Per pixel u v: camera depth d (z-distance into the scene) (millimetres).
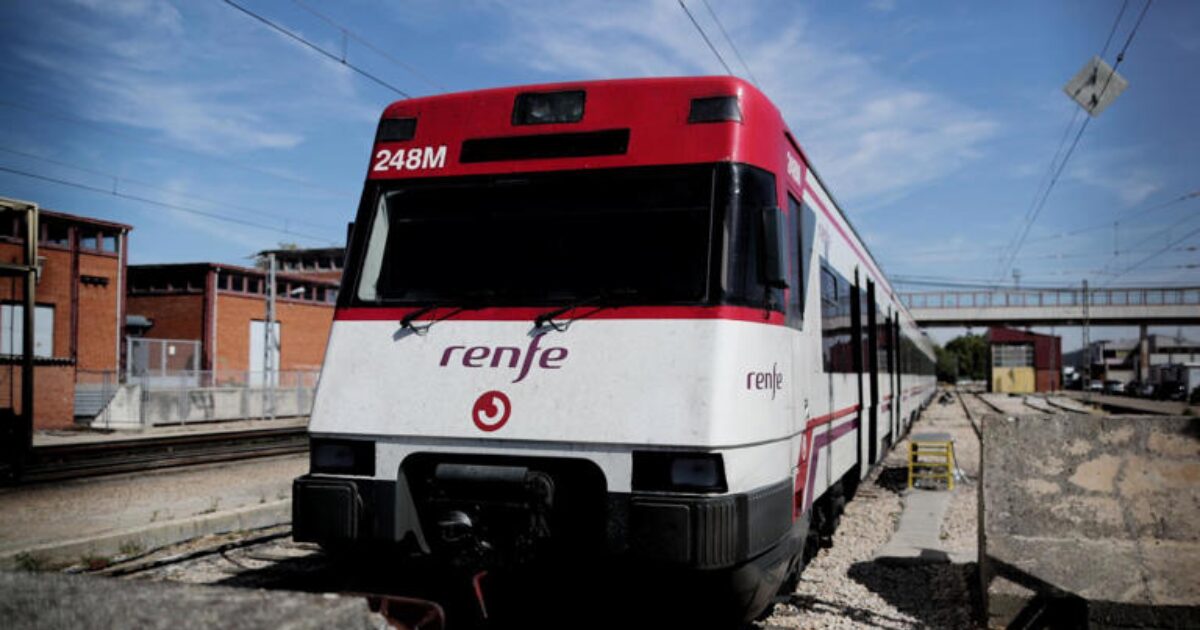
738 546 4906
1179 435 6543
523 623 6160
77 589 3199
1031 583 5945
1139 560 5891
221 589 3236
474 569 5367
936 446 14844
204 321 39250
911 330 23781
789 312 6031
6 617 3260
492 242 5719
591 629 6043
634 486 5027
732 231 5312
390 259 5887
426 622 4012
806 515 6602
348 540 5383
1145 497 6332
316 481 5461
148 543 8680
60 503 11383
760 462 5211
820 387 7363
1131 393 80625
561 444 5141
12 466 13297
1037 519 6359
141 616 3057
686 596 5293
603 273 5438
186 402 27594
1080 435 6672
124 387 25703
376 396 5512
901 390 19016
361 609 3148
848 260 9977
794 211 6574
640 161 5555
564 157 5719
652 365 5125
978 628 6219
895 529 10711
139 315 40594
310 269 67188
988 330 88312
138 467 14953
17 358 24016
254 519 9898
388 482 5402
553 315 5348
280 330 43062
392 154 6113
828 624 6391
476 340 5457
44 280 31203
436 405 5379
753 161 5531
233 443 20734
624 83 5727
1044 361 82750
